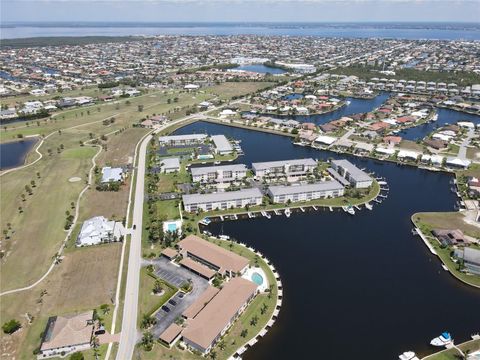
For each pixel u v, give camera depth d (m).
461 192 184.12
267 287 120.25
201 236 146.88
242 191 174.88
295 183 192.38
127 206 169.12
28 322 105.56
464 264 129.12
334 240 147.50
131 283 120.81
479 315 111.25
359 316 110.06
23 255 134.62
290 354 97.38
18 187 187.25
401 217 164.25
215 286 120.31
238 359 95.25
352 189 184.88
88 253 136.00
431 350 99.12
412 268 131.50
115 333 102.25
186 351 97.50
